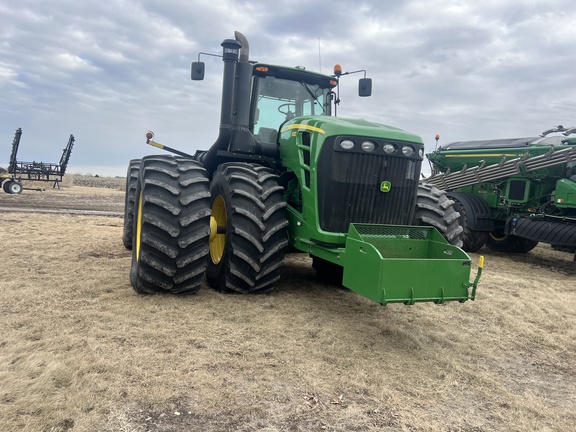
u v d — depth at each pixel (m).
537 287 6.34
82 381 2.68
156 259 4.29
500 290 5.99
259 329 3.78
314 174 4.28
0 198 16.39
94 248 6.95
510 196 9.12
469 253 9.77
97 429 2.25
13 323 3.53
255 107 5.52
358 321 4.23
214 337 3.53
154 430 2.28
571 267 8.69
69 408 2.40
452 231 4.99
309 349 3.43
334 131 4.16
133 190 6.81
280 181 5.17
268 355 3.28
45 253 6.33
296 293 5.04
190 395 2.63
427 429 2.48
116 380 2.73
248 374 2.95
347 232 4.19
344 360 3.28
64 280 4.89
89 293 4.47
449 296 3.49
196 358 3.12
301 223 4.55
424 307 4.89
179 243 4.27
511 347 3.90
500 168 8.98
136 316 3.87
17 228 8.52
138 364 2.95
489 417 2.67
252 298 4.66
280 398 2.68
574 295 6.02
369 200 4.23
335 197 4.16
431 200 5.09
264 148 5.26
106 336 3.37
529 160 8.39
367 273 3.43
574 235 7.79
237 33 5.02
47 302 4.10
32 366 2.79
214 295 4.65
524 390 3.08
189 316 3.96
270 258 4.63
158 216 4.29
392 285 3.31
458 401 2.84
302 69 5.60
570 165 8.20
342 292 5.23
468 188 10.21
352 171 4.14
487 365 3.47
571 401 2.96
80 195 20.83
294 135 4.79
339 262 3.87
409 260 3.35
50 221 9.91
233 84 5.00
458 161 10.41
